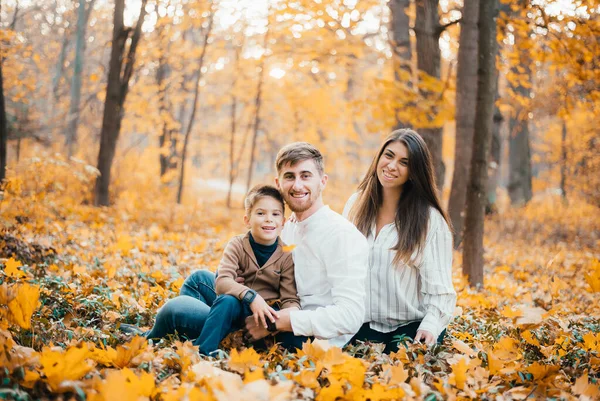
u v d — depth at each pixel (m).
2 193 6.08
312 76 15.77
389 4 10.41
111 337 2.94
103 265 5.12
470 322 4.01
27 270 4.19
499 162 15.08
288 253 3.12
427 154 3.36
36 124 18.38
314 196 3.09
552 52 7.10
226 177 44.12
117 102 12.16
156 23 13.38
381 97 8.66
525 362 3.07
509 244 11.22
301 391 2.26
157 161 20.53
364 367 2.39
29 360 2.18
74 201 10.77
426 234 3.28
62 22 24.17
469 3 8.41
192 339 3.03
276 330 2.90
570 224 13.55
